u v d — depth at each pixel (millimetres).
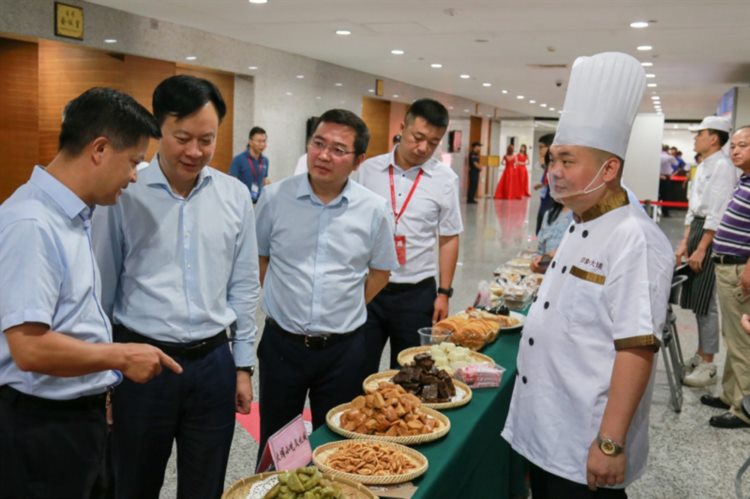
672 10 6738
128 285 2074
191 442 2162
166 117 1951
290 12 7590
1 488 1604
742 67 10984
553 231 4645
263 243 2660
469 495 2301
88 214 1647
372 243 2658
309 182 2576
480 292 3801
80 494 1670
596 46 9320
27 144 8023
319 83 12430
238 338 2311
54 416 1618
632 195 2199
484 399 2494
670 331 4457
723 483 3510
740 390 4184
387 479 1800
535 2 6555
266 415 2674
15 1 6832
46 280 1512
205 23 8672
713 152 4969
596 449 1812
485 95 19250
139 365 1604
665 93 15914
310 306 2539
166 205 2061
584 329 1919
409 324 3352
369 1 6785
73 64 8547
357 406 2223
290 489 1597
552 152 1972
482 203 22031
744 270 3949
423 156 3328
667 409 4512
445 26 8164
